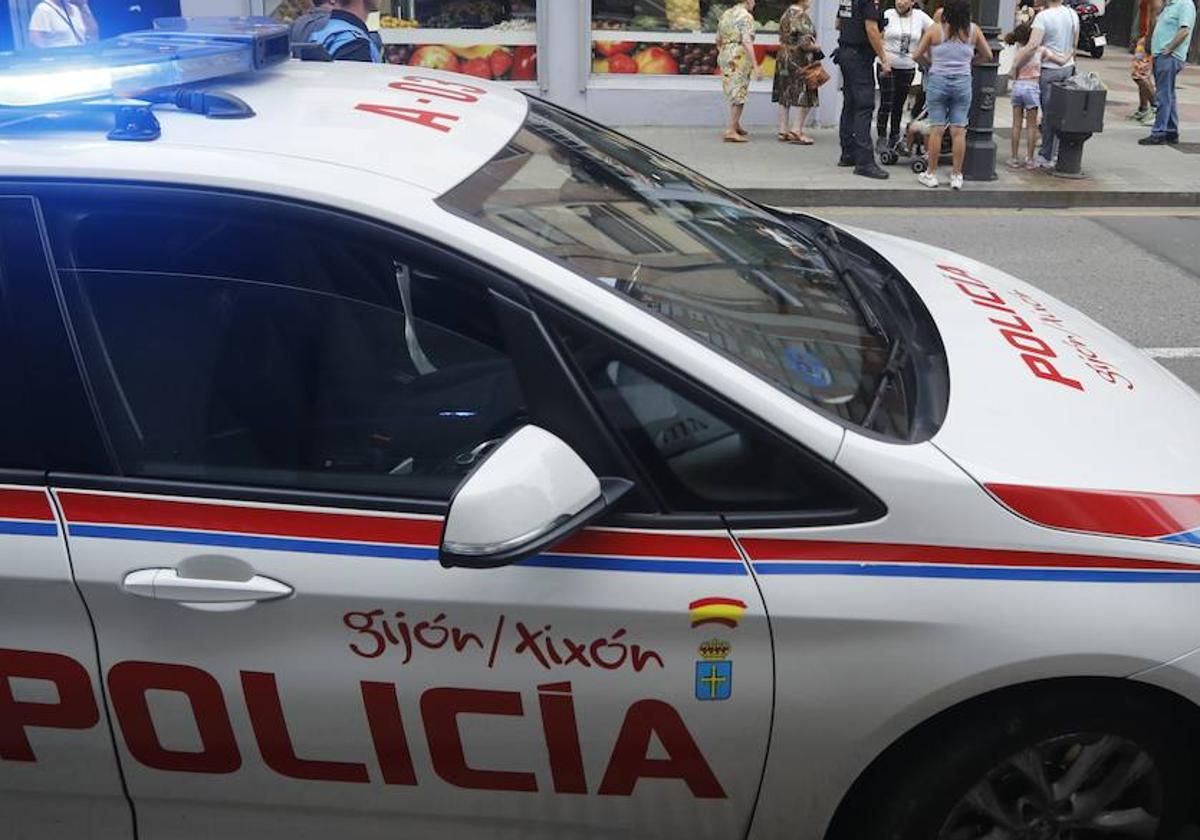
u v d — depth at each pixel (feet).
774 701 7.09
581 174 8.87
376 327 7.34
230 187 7.18
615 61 44.01
